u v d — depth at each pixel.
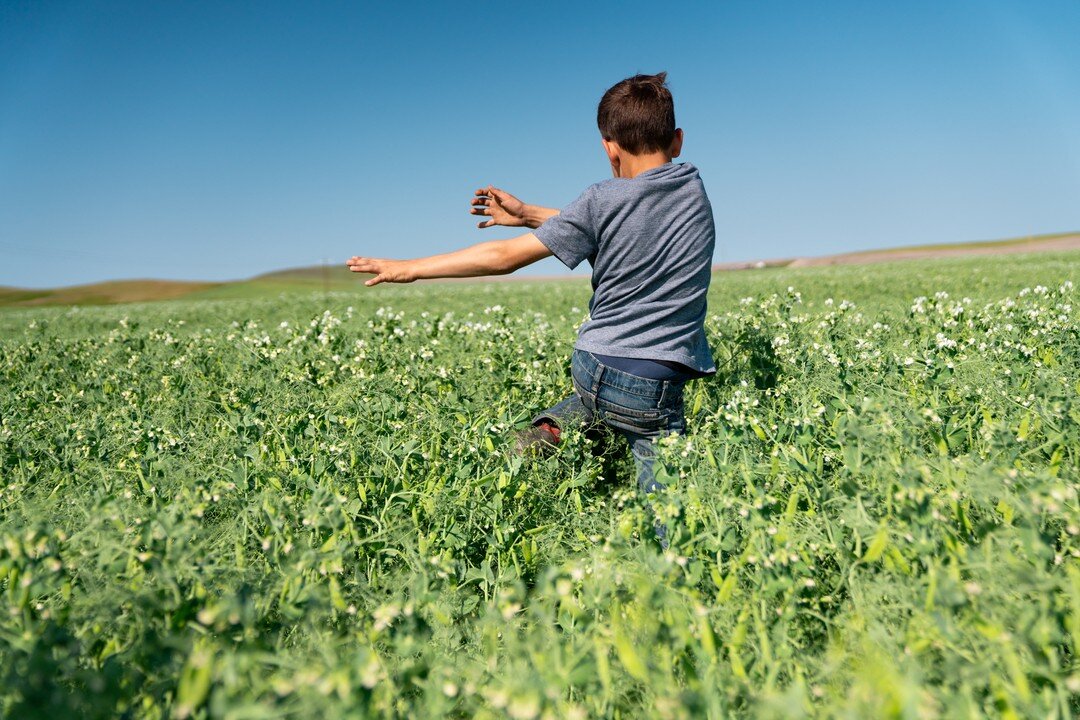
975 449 3.22
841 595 2.43
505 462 3.47
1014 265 24.89
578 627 2.23
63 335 13.98
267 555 2.54
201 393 5.47
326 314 7.56
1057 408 3.10
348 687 1.59
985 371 4.27
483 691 1.92
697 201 3.45
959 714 1.63
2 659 2.01
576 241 3.39
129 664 2.01
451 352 6.82
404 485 3.26
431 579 2.49
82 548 2.46
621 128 3.48
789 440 3.29
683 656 2.02
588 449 3.90
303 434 3.85
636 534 2.65
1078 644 1.88
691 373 3.51
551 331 7.11
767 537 2.51
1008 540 2.28
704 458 3.18
